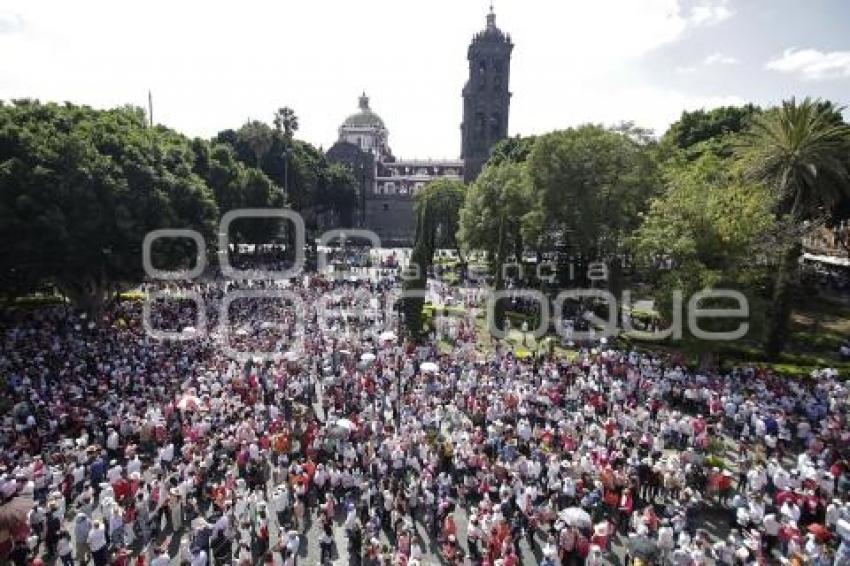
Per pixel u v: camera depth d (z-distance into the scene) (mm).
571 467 24891
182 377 35062
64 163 42219
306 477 24156
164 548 19562
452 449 27281
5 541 18766
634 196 55562
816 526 21031
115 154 48000
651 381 35938
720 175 52656
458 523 23859
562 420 30062
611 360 39969
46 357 35875
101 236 43469
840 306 60188
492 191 75125
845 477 24578
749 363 42438
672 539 20438
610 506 23953
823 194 53219
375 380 36812
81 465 24172
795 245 43500
